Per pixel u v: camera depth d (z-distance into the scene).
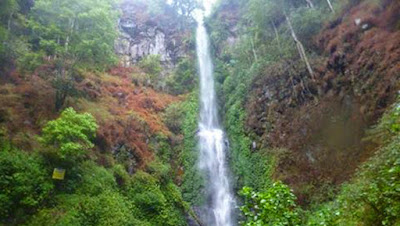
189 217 16.89
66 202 11.80
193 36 33.94
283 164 17.53
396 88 13.93
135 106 22.27
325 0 22.84
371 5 18.09
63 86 15.89
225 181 20.55
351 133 15.41
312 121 17.72
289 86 20.72
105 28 16.33
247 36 30.25
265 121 21.14
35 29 16.05
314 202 14.54
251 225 4.76
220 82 29.33
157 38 33.16
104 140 16.05
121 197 14.09
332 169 15.25
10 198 10.78
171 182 18.23
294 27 22.00
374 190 5.33
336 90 17.41
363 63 16.39
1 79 15.43
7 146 12.02
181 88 28.59
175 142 21.33
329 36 19.67
